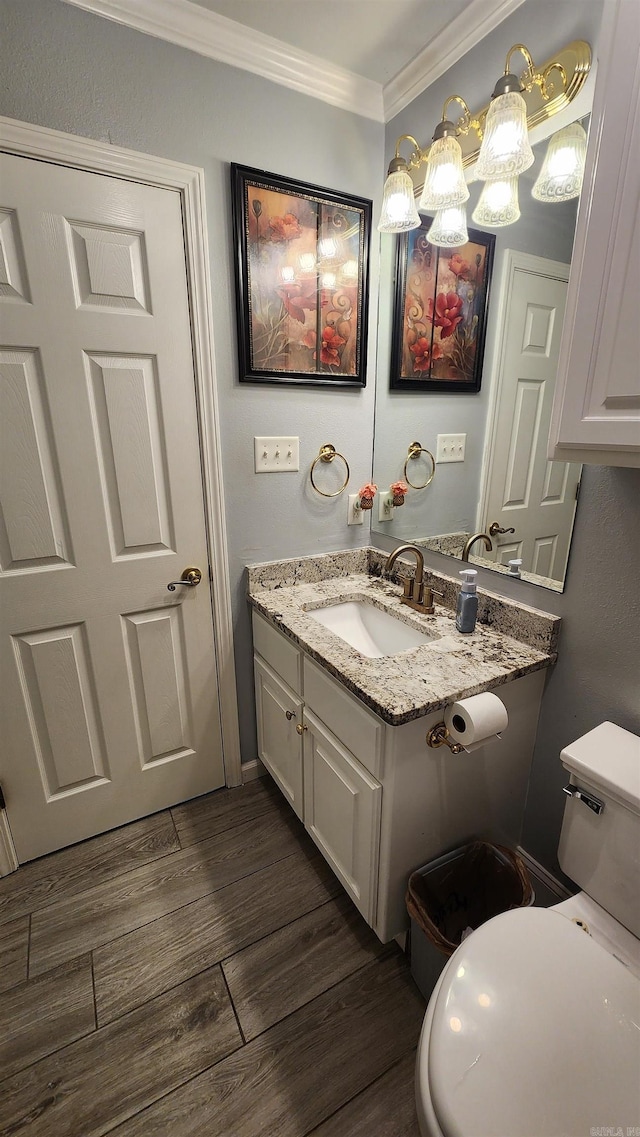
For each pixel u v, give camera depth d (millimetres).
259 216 1381
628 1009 759
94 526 1392
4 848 1464
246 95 1305
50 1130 938
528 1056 706
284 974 1214
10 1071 1025
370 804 1107
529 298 1159
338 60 1349
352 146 1492
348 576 1855
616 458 790
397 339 1604
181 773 1744
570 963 821
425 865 1203
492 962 823
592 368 787
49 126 1112
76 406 1288
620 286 729
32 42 1067
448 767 1136
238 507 1594
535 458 1194
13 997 1158
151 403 1383
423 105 1395
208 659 1688
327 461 1705
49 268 1177
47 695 1439
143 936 1303
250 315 1434
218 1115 961
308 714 1376
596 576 1094
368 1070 1030
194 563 1575
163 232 1279
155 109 1208
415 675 1112
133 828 1665
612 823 938
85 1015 1123
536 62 1080
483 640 1289
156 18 1153
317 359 1582
